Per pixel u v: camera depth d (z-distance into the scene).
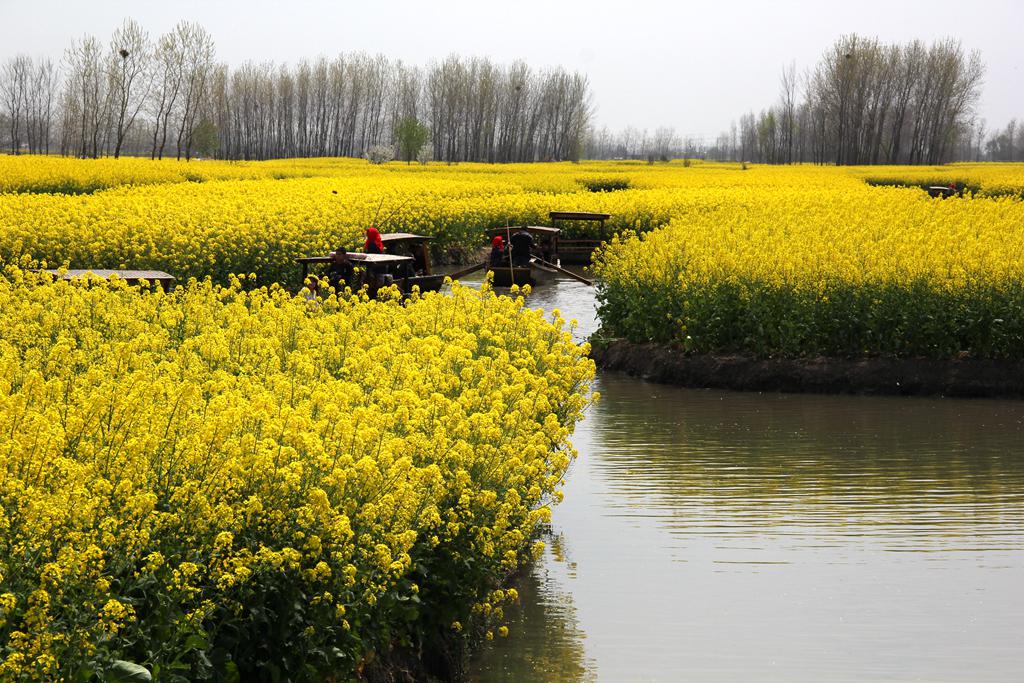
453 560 9.68
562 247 54.34
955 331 25.20
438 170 134.62
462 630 10.45
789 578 13.14
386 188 68.12
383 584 8.23
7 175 66.50
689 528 15.12
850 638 11.37
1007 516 15.62
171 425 8.91
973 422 22.14
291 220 42.03
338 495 8.45
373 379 12.86
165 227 36.88
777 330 26.64
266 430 9.05
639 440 20.58
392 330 17.88
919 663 10.73
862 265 26.97
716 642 11.25
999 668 10.60
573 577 13.22
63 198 48.94
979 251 28.08
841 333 26.08
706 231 38.06
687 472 18.14
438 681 9.83
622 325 29.91
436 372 13.69
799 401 24.42
